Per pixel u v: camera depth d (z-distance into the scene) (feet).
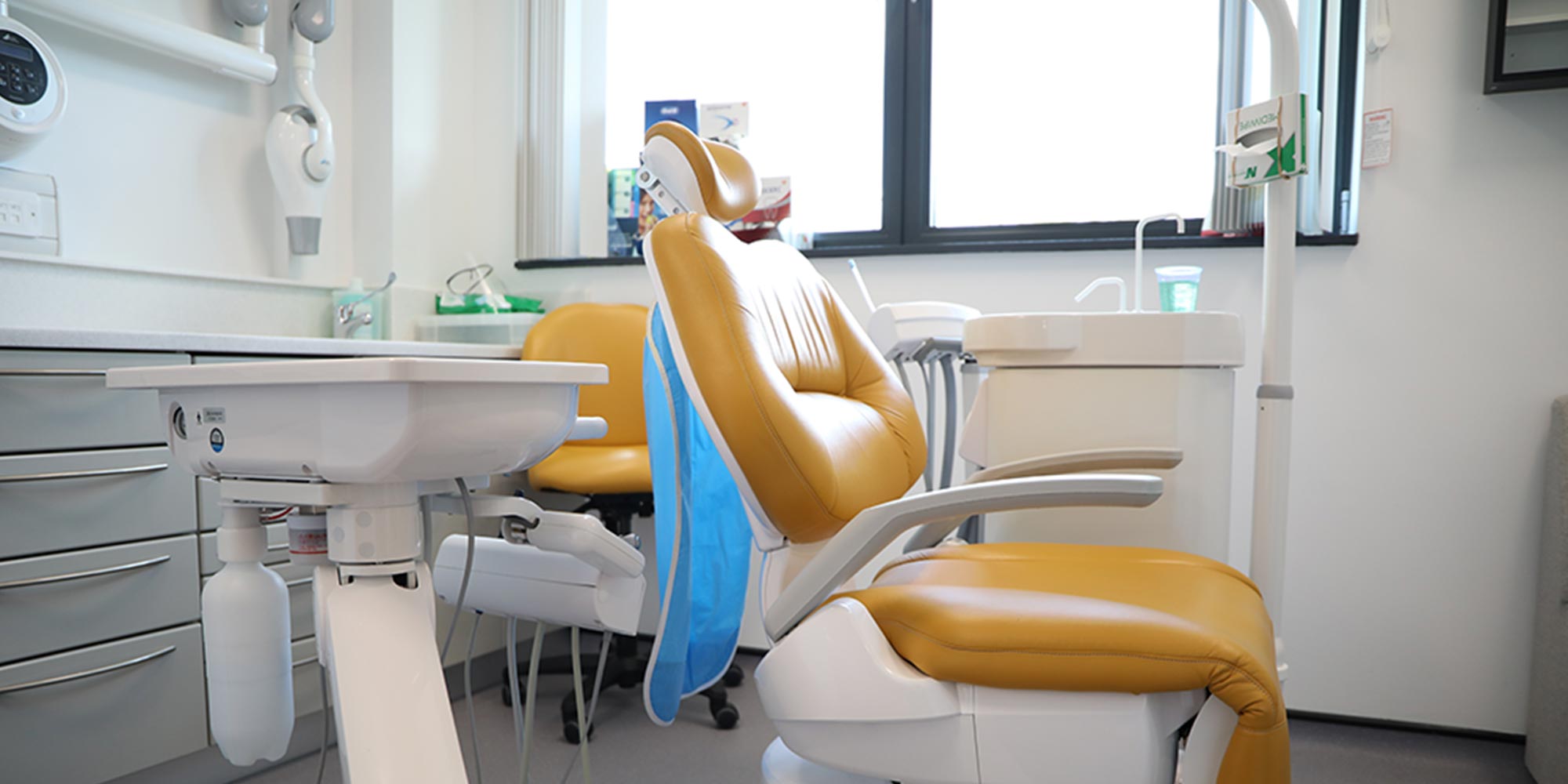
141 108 7.73
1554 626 6.14
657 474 4.07
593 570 3.57
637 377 8.91
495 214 10.16
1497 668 7.14
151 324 7.59
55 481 5.56
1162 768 3.00
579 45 10.00
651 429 4.10
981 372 6.53
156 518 6.08
